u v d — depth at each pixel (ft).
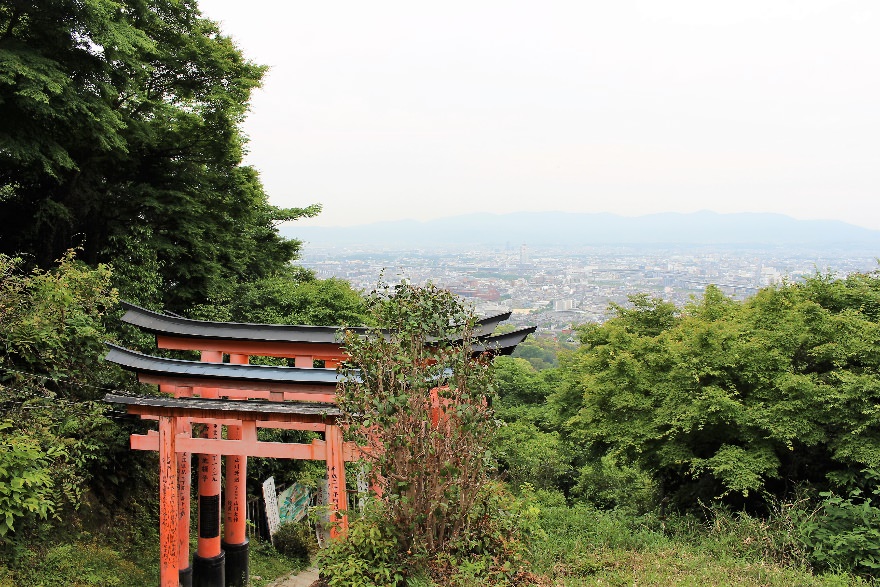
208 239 53.06
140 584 28.68
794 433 29.32
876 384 27.91
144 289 41.11
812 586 20.72
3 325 25.14
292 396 26.50
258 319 49.93
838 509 25.36
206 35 52.80
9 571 22.98
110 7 35.37
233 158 54.08
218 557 30.37
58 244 43.57
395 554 19.42
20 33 35.86
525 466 52.85
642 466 35.65
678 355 34.96
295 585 34.83
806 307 34.32
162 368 26.86
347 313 51.39
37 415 23.88
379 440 19.54
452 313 20.58
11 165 38.78
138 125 43.62
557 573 22.25
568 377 50.85
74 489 25.27
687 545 25.62
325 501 45.11
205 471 30.04
